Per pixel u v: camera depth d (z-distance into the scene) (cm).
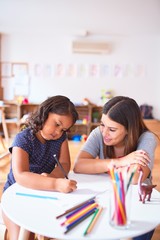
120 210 65
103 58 443
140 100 451
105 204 80
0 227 104
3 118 372
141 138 112
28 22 380
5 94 445
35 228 64
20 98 439
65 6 306
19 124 420
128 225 66
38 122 102
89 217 71
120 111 102
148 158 97
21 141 104
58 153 116
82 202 80
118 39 441
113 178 67
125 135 109
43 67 441
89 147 118
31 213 73
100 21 364
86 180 101
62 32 422
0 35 428
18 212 73
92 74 445
